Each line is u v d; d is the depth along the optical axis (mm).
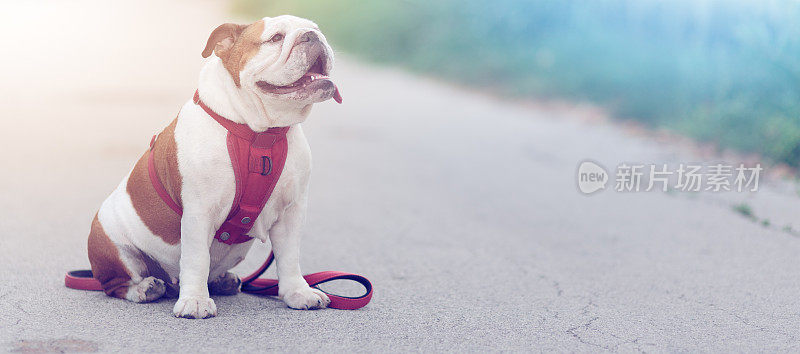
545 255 5625
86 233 5707
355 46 22594
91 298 4031
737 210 7211
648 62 13250
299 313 3904
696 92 12312
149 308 3861
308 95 3449
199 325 3627
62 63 17781
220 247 3896
